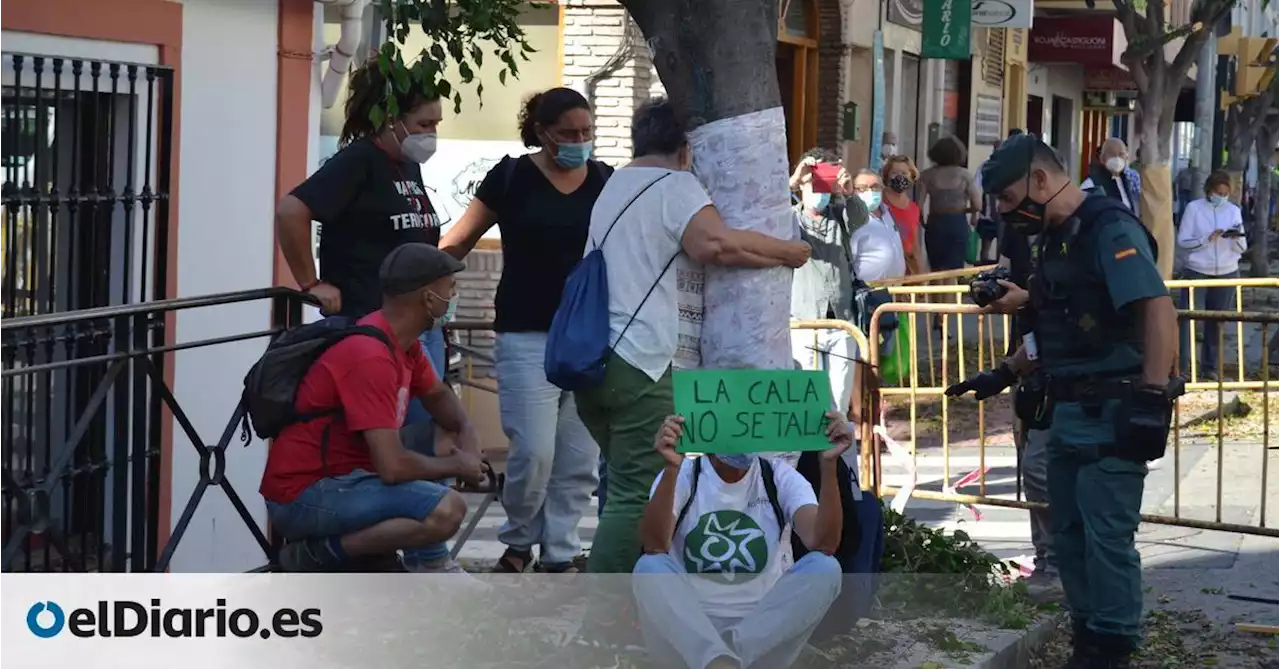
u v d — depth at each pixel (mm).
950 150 17297
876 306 9422
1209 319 8016
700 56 6141
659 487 5285
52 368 5391
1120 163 14969
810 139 19109
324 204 6582
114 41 7152
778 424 5160
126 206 6871
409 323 6039
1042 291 6309
